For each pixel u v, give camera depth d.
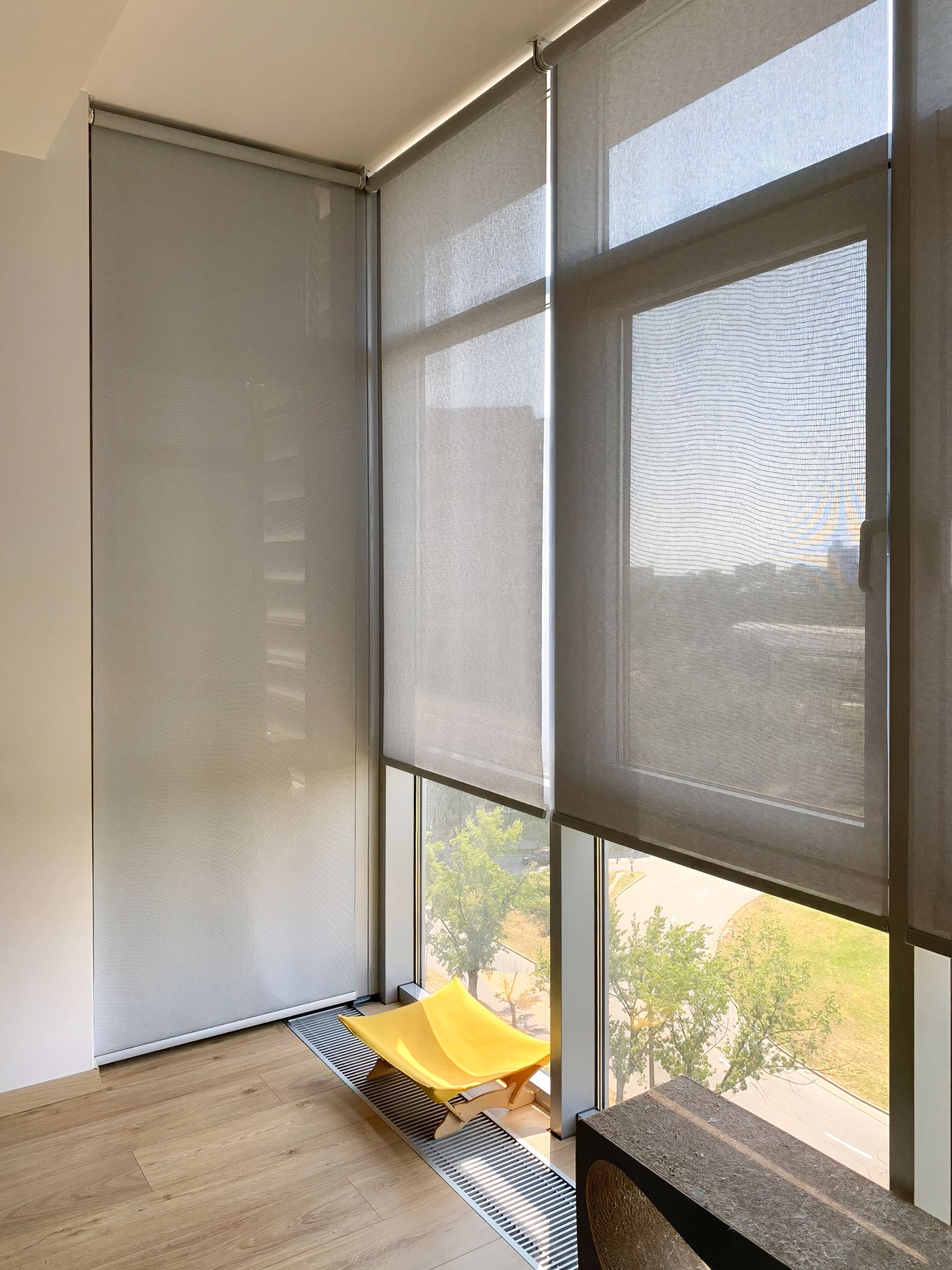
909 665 1.54
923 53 1.50
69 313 2.58
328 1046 2.89
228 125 2.74
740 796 1.83
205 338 2.81
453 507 2.72
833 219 1.64
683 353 1.94
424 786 3.12
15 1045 2.60
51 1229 2.06
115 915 2.75
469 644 2.67
